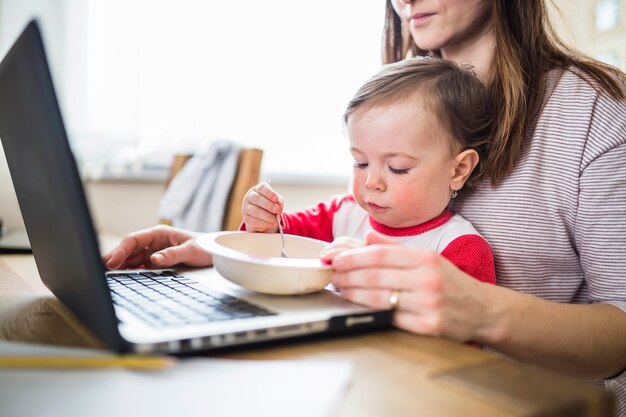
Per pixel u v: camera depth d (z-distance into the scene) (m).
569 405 0.36
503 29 0.86
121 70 2.04
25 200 0.60
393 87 0.84
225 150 1.69
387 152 0.81
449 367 0.42
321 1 2.41
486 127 0.87
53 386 0.35
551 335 0.58
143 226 2.11
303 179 2.43
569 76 0.84
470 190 0.89
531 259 0.81
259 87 2.31
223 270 0.60
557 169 0.79
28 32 0.41
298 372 0.39
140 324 0.46
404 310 0.53
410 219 0.86
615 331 0.63
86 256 0.42
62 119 0.41
